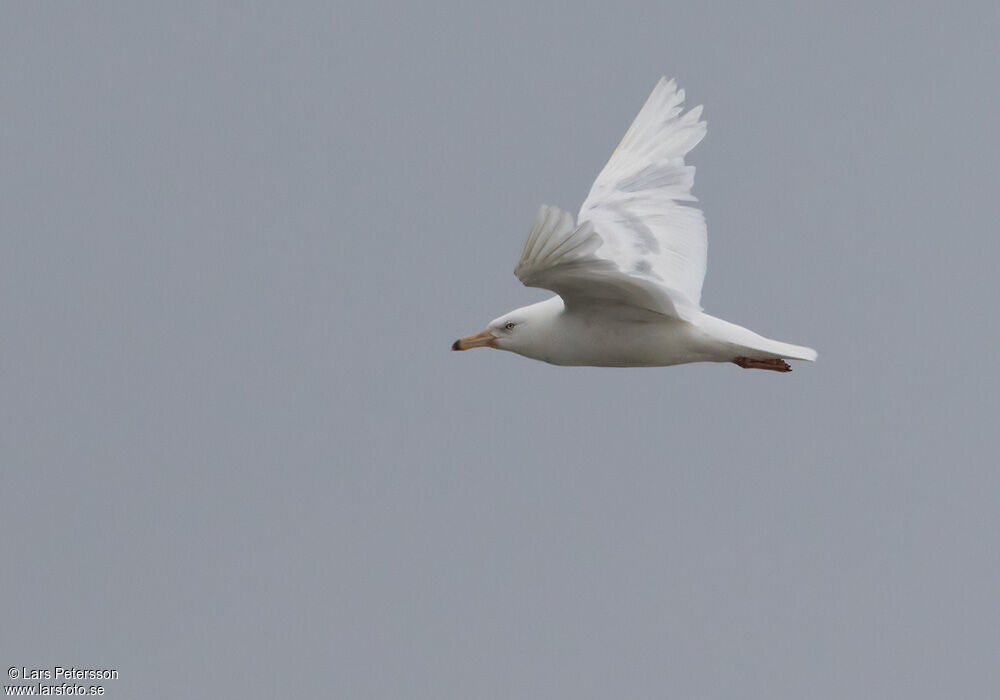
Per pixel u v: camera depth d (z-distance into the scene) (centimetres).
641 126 1869
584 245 1466
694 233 1756
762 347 1603
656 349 1639
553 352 1680
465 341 1711
